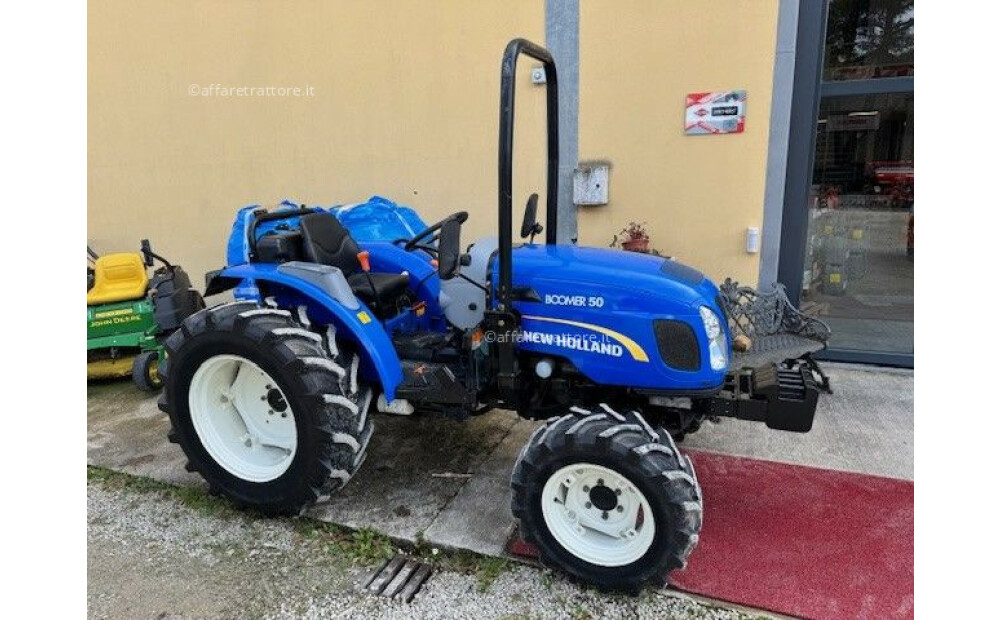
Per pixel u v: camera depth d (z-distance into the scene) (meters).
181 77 5.27
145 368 3.97
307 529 2.55
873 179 4.02
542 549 2.18
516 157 4.52
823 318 4.29
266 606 2.13
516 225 4.64
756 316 3.42
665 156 4.18
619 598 2.11
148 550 2.45
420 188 4.89
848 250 4.17
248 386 2.68
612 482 2.08
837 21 3.81
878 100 3.87
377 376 2.64
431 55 4.61
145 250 4.17
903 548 2.29
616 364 2.25
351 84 4.88
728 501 2.62
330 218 3.02
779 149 3.94
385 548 2.40
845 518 2.49
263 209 3.06
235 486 2.59
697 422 2.67
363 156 4.99
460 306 2.61
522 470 2.14
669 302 2.17
